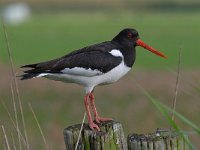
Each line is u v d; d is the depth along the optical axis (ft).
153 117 59.11
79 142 21.65
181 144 20.20
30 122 58.23
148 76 87.76
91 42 164.76
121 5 415.23
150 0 438.40
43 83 79.87
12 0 431.84
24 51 141.18
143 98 70.28
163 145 20.11
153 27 218.59
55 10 386.73
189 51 132.57
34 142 49.96
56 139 51.37
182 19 269.03
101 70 27.81
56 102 69.10
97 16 316.81
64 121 60.29
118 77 29.04
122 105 67.15
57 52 140.15
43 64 27.61
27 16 325.42
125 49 29.43
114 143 21.65
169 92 72.13
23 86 77.36
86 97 28.02
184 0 432.66
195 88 23.70
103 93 73.51
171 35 181.16
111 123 22.50
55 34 195.31
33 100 69.82
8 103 67.26
